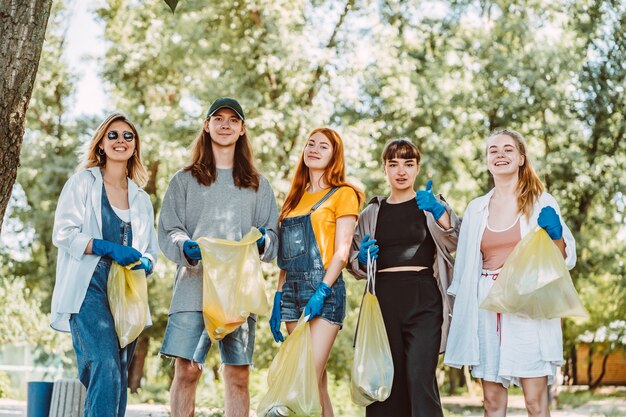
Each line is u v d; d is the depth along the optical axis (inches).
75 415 263.4
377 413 213.2
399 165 220.8
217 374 730.2
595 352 1156.5
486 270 205.5
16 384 688.4
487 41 697.6
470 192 737.6
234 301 202.4
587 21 708.0
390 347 213.0
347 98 667.4
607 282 848.9
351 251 224.7
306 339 202.7
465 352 201.3
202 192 216.7
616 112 705.0
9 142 178.5
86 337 192.9
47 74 749.3
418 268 215.9
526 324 196.9
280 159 641.0
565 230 204.4
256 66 644.1
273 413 198.7
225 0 650.2
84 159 211.9
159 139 649.6
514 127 706.8
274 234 218.2
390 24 714.8
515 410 608.1
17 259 830.5
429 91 685.3
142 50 677.3
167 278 647.1
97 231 203.0
